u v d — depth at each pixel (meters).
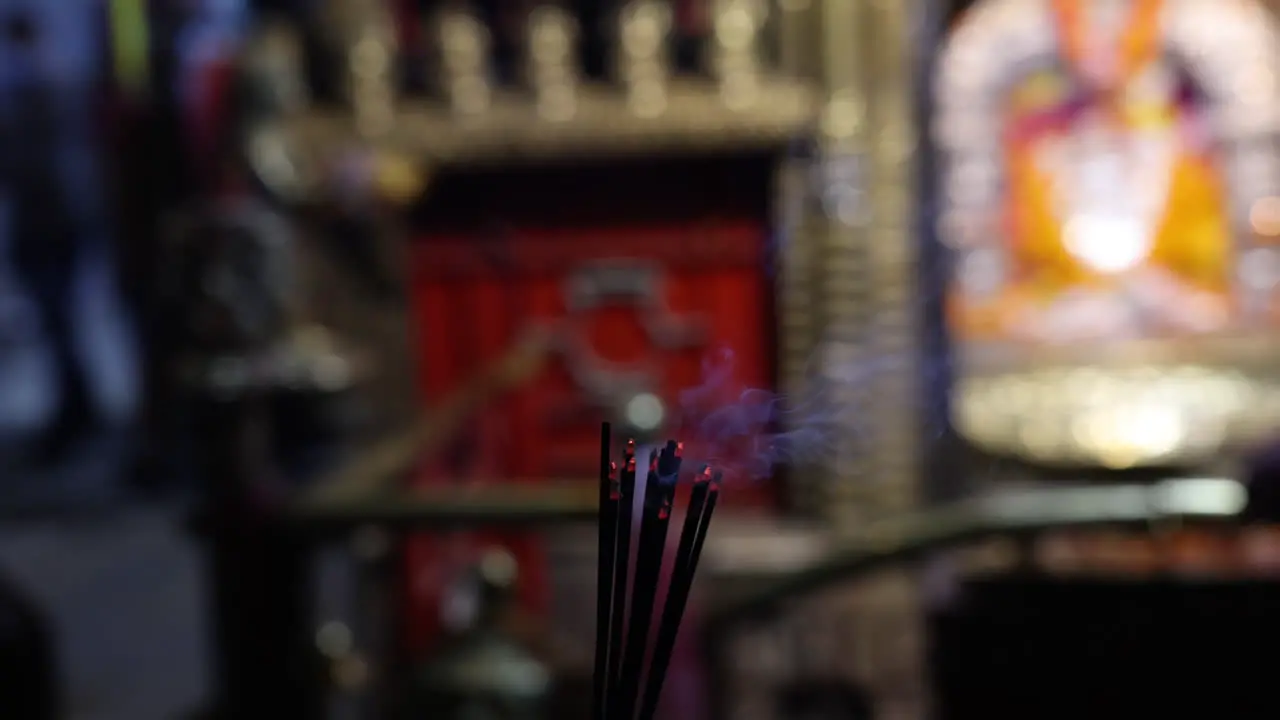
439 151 2.73
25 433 4.74
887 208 2.70
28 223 4.61
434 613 2.79
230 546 2.11
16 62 4.46
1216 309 3.26
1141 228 3.28
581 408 2.83
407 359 2.83
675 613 0.81
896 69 2.68
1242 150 3.24
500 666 1.88
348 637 2.28
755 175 2.79
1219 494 1.61
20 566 3.78
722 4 2.68
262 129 2.60
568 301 2.86
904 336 2.72
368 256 2.78
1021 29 3.26
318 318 2.73
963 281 3.30
